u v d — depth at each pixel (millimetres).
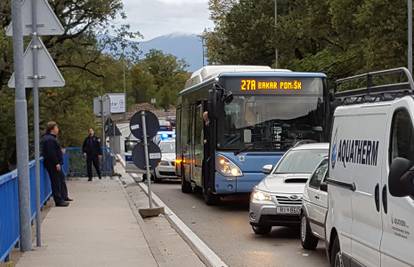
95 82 39406
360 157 7957
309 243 12750
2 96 31078
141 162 19516
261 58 60844
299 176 14922
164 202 23016
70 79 38344
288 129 19469
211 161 19812
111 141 40094
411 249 6270
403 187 6000
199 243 13992
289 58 55875
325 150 15820
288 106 19562
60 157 19594
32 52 12070
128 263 10977
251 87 19500
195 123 23734
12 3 11516
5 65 27594
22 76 11562
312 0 44656
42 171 19234
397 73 7672
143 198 24547
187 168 25688
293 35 52406
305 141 18375
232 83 19500
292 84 19594
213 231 15812
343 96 9242
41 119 37844
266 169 16609
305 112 19578
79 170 33781
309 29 46281
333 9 37250
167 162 32156
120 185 28172
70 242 13078
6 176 10453
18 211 12078
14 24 11539
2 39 25078
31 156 29734
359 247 7887
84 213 18000
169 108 143250
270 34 55438
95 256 11562
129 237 13742
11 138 31391
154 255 11695
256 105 19500
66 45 35781
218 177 19500
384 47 32719
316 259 11992
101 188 26516
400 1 32188
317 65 48375
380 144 7281
